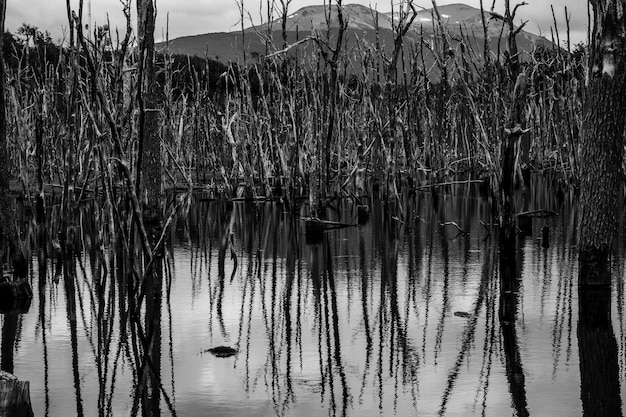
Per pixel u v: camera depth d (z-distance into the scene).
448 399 8.47
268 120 26.47
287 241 19.48
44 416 8.04
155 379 9.21
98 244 17.20
